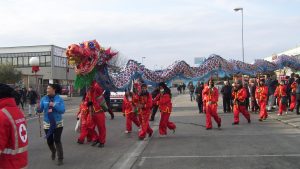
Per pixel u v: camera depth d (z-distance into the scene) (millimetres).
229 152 10695
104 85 13578
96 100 12133
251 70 26047
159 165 9359
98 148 11945
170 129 14555
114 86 14789
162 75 19844
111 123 19094
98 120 12094
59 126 9664
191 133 14836
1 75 50062
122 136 14492
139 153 10992
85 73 12047
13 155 4656
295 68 30094
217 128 16156
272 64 28172
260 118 18719
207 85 15766
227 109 24250
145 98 13547
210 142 12531
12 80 50875
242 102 17453
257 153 10445
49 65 69562
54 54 70312
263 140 12633
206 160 9758
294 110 23016
